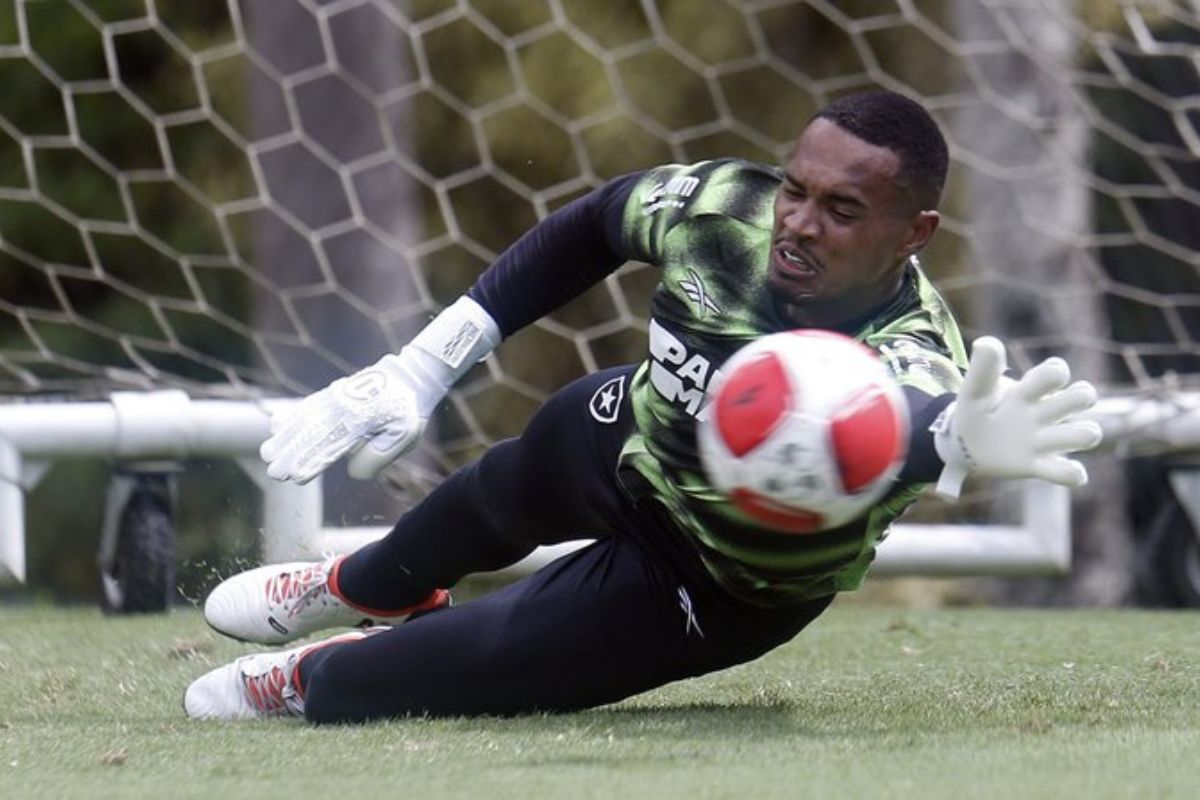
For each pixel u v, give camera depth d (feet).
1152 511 84.99
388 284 116.88
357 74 117.50
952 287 108.17
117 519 76.18
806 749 37.40
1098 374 106.73
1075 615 74.79
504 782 33.99
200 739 41.19
